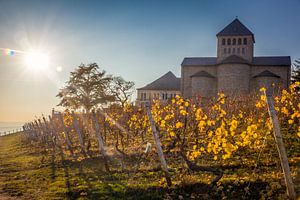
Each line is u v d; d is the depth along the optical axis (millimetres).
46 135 25281
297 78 44688
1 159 20094
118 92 61562
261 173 8375
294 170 8125
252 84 61281
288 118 13234
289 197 6391
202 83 61281
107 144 18812
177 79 73438
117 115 18641
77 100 64625
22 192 9852
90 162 14258
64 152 19219
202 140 10766
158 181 9156
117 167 12352
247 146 11062
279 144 6523
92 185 9797
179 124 9797
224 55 65062
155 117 12906
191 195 7586
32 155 20234
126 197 8141
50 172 12969
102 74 66375
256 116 12336
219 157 11000
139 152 14375
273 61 62094
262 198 6699
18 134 60062
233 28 65438
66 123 22562
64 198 8781
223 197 7105
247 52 63906
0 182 11727
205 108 11344
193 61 66562
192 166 9039
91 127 21750
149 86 72438
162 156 8539
